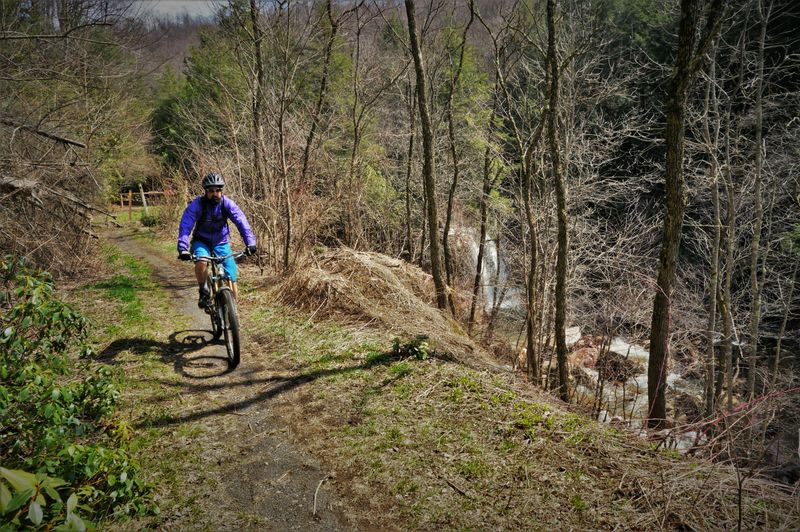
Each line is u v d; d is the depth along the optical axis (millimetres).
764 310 14867
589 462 4117
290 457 4230
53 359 4082
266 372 5859
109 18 10773
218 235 6254
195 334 7055
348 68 16594
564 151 11867
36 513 1738
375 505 3668
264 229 11898
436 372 5656
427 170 8719
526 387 5742
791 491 3922
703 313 14977
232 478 3934
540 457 4168
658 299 6730
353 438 4492
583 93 13867
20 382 3566
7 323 4039
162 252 14328
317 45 11445
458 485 3852
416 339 6469
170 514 3482
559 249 7449
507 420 4699
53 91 12727
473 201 17812
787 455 6332
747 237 15109
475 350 6988
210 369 5898
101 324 7250
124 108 15883
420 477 3947
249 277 10508
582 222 12930
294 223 10680
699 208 14656
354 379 5609
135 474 3465
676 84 6051
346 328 7098
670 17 15664
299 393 5355
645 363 13133
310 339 6812
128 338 6695
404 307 7652
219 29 12695
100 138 15375
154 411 4848
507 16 9633
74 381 5254
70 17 11008
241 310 8195
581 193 12664
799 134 12320
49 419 3619
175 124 25109
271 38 10305
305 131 12492
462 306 14328
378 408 4980
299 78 12852
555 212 11891
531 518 3512
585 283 13750
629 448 4355
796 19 14602
